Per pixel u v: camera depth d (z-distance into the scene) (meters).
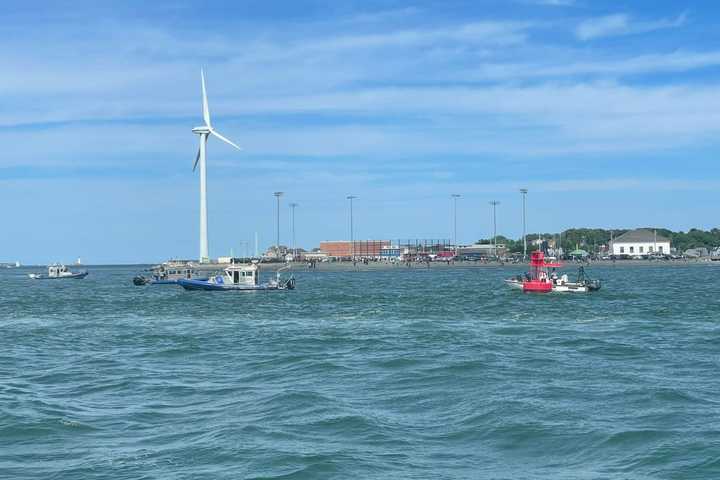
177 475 30.03
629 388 44.88
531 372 50.91
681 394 42.72
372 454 32.41
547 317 94.00
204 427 36.91
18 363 59.88
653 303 115.94
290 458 31.67
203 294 158.00
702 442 33.25
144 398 44.28
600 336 72.81
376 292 154.00
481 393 43.88
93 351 66.88
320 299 134.88
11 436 35.75
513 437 34.88
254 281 165.25
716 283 180.38
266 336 76.00
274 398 42.78
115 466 31.25
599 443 33.72
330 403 41.41
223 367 55.88
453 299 129.12
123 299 147.62
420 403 41.81
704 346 64.56
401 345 66.62
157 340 74.50
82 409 41.31
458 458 32.06
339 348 65.38
